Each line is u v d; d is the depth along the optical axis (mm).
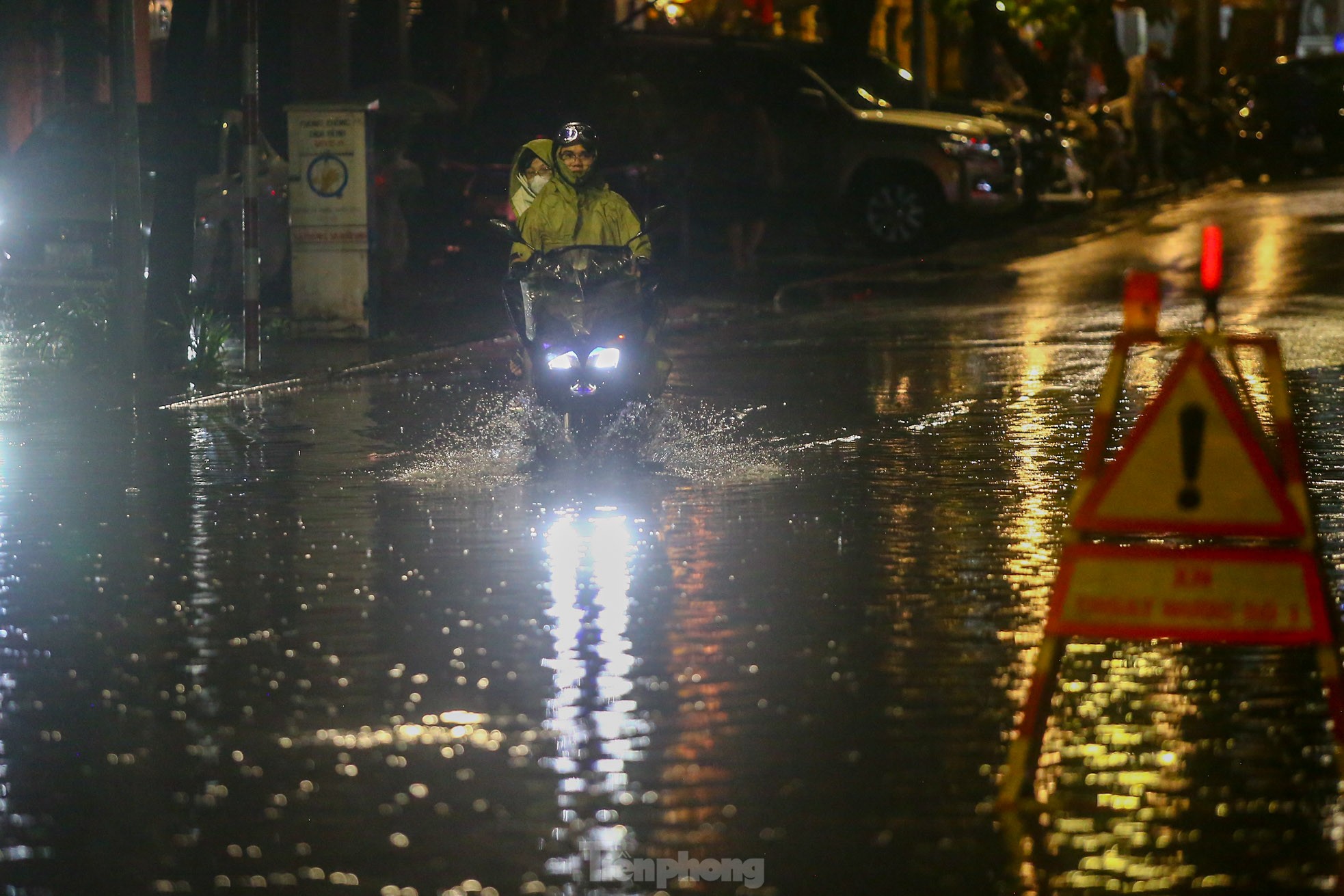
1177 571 16109
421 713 18688
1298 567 15992
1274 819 15633
